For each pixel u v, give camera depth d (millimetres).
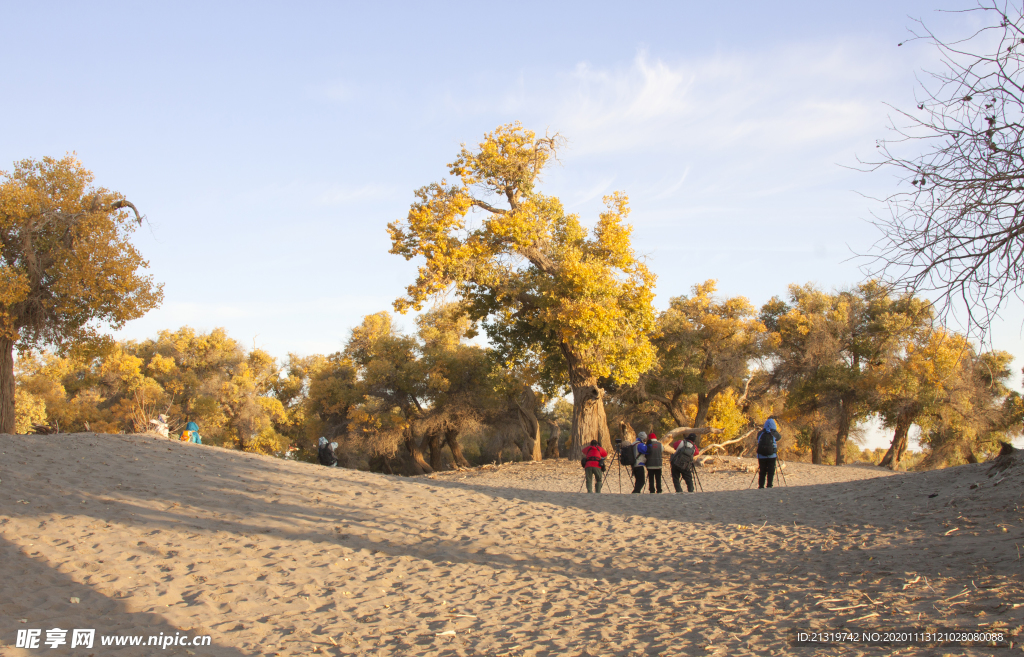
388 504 11898
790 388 44156
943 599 5934
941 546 8016
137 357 59531
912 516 9867
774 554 8773
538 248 29266
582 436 30812
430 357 44312
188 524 9359
